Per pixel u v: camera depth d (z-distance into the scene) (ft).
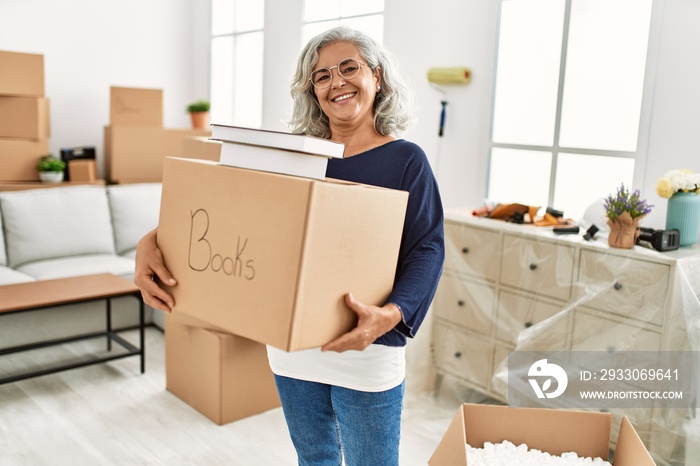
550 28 10.02
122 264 13.00
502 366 9.15
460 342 9.78
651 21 8.79
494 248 9.21
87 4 16.74
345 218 3.89
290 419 5.12
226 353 9.04
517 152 10.64
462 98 11.26
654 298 7.60
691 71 8.44
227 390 9.16
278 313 3.81
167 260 4.43
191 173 4.28
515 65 10.53
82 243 13.46
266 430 9.11
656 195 8.94
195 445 8.63
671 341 7.52
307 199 3.67
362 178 4.83
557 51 9.96
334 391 4.84
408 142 4.89
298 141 3.90
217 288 4.12
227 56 17.49
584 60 9.66
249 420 9.39
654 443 7.77
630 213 7.83
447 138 11.61
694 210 8.02
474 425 6.22
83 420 9.23
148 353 11.90
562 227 8.86
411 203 4.69
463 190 11.43
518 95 10.55
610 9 9.28
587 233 8.41
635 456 5.35
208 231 4.17
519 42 10.43
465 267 9.60
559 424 6.10
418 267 4.53
